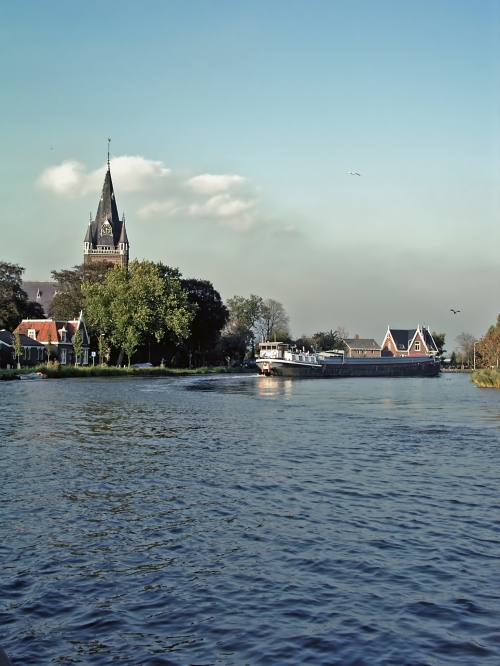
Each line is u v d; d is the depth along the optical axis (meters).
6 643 8.25
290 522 13.41
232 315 173.25
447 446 24.06
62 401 45.78
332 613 9.13
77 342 109.94
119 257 193.75
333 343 191.50
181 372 113.88
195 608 9.27
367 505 14.84
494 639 8.39
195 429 29.11
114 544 11.94
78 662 7.83
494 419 34.66
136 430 28.48
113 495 15.60
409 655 7.98
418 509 14.52
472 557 11.35
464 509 14.53
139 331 109.75
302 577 10.42
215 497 15.48
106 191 194.62
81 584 10.08
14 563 10.93
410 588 10.00
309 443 24.69
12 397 49.75
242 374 121.19
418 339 182.50
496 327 87.38
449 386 77.75
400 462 20.44
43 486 16.50
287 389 68.12
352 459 20.95
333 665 7.77
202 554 11.45
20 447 23.02
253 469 19.03
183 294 114.69
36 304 137.88
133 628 8.67
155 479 17.48
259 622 8.85
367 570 10.72
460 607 9.33
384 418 35.06
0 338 104.12
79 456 21.11
